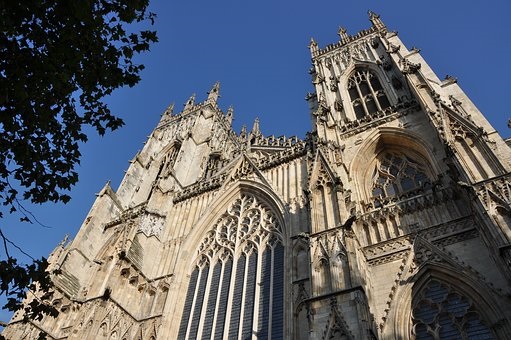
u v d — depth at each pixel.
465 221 34.28
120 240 48.84
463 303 30.33
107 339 38.25
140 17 23.22
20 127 20.44
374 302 32.50
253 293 41.38
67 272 55.38
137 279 46.09
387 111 51.22
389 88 58.16
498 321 27.64
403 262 34.19
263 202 51.41
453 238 33.72
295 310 35.12
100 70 22.11
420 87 48.91
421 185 42.03
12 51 19.42
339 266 31.41
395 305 31.77
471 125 37.84
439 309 30.67
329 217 36.38
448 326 29.59
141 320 43.56
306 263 39.00
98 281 42.12
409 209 38.16
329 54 75.62
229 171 60.75
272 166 55.34
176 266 48.81
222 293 43.78
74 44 21.03
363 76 65.25
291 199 47.69
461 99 45.31
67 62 20.80
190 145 82.75
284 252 42.41
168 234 54.97
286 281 38.97
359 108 59.56
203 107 105.75
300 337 33.22
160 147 95.88
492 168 33.38
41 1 19.20
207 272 47.50
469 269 31.17
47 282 21.05
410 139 46.22
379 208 39.69
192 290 46.41
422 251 34.31
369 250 36.81
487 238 31.12
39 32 20.39
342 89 63.97
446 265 32.41
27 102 20.30
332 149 46.22
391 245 36.19
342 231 34.00
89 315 38.09
